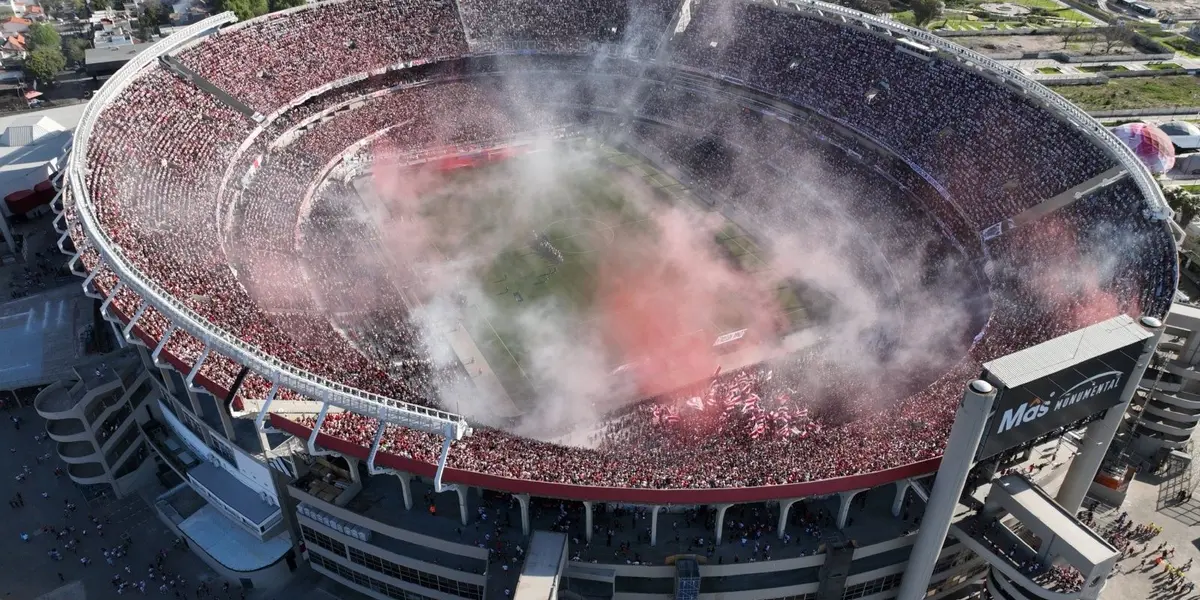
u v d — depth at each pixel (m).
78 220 61.41
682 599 46.28
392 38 107.75
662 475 46.84
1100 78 133.25
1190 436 65.31
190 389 50.12
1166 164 100.69
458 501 50.38
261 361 46.34
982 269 72.38
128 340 51.81
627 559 46.91
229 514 54.44
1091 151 74.44
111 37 131.12
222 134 86.69
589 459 48.62
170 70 88.94
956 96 88.25
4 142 96.06
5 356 67.12
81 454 55.50
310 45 102.56
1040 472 53.56
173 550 54.31
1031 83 83.25
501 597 44.28
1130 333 46.38
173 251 64.56
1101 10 170.88
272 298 66.38
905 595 49.53
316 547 52.34
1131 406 63.16
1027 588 45.38
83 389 55.03
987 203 77.56
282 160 92.44
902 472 46.53
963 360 58.25
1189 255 86.56
